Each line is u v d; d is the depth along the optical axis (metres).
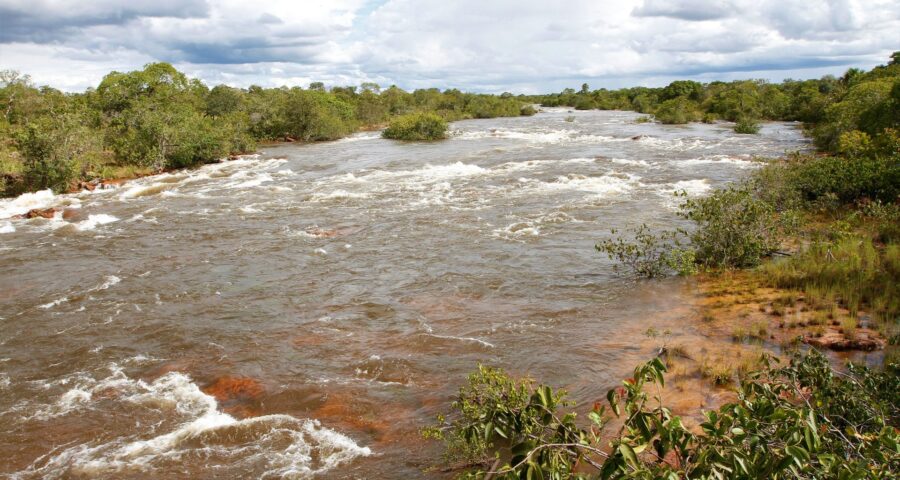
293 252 16.95
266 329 11.66
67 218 22.25
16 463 7.69
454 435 7.12
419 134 47.97
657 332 10.70
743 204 15.28
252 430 8.22
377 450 7.62
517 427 5.14
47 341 11.41
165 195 26.11
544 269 14.74
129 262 16.44
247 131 48.56
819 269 12.84
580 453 4.64
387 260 15.92
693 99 87.44
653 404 8.05
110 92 45.25
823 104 54.62
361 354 10.40
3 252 17.69
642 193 23.19
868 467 4.08
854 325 10.12
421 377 9.52
